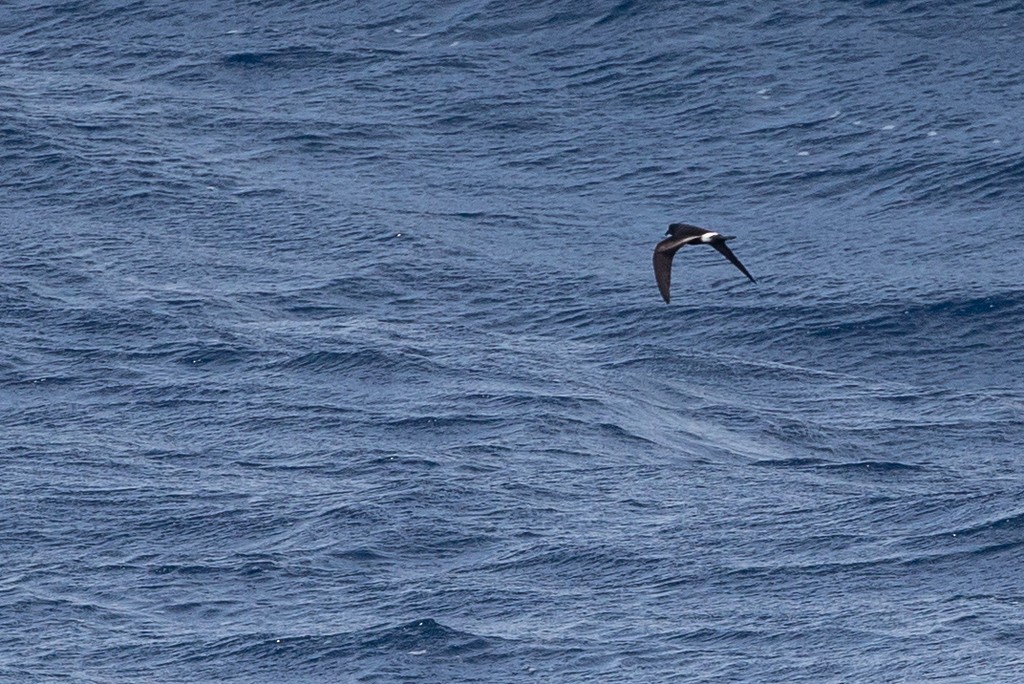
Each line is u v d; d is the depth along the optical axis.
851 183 134.00
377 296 119.62
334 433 97.81
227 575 80.94
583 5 161.62
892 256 123.50
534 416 99.25
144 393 104.19
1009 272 119.62
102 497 89.94
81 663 73.38
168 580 80.75
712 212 131.88
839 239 126.56
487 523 85.38
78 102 152.50
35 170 138.88
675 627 73.81
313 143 144.12
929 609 74.25
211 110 150.62
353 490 89.62
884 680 67.88
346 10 166.88
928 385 107.00
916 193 131.75
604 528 84.56
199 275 122.44
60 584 80.88
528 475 91.44
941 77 147.00
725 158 138.88
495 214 132.12
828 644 71.38
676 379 107.19
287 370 107.00
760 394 105.44
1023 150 135.00
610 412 100.69
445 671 71.38
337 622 75.81
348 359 107.94
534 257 125.31
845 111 143.38
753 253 125.12
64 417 101.50
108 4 172.62
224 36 164.50
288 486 90.75
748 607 75.50
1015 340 111.38
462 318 116.69
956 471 92.62
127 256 125.56
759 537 83.00
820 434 99.00
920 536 81.88
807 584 77.44
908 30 153.62
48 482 92.00
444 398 102.38
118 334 112.62
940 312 114.62
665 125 144.00
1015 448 96.62
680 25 157.38
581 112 147.12
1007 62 148.12
